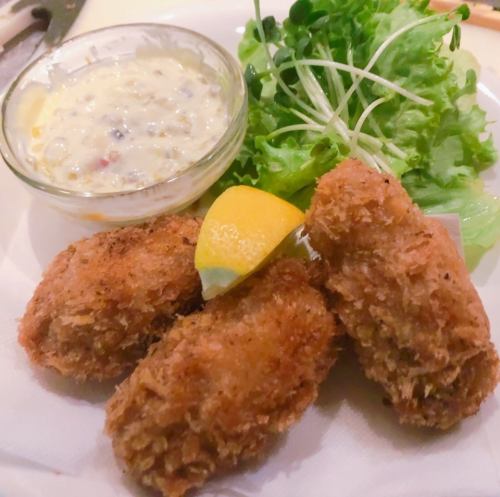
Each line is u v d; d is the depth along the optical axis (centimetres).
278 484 14
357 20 21
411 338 14
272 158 19
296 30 20
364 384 16
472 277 17
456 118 20
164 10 24
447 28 20
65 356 15
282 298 15
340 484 14
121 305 15
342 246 15
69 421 15
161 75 21
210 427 13
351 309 15
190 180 18
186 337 14
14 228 19
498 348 16
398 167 19
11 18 27
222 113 20
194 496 14
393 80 20
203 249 15
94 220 18
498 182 19
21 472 14
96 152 19
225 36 23
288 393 14
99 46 21
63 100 20
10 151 18
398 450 14
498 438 14
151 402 13
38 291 16
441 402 14
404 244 14
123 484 14
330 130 19
